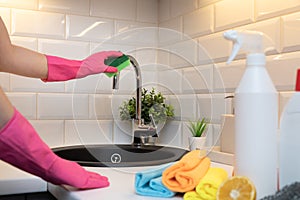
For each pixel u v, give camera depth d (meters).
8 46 0.89
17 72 0.94
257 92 0.60
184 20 1.32
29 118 1.26
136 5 1.44
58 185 0.75
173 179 0.67
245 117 0.61
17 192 0.80
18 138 0.64
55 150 1.19
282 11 0.92
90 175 0.74
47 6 1.28
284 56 0.91
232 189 0.57
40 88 1.28
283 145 0.62
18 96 1.25
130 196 0.67
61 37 1.31
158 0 1.48
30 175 0.84
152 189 0.68
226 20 1.11
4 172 0.87
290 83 0.89
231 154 0.94
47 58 0.99
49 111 1.29
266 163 0.60
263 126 0.60
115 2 1.40
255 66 0.62
